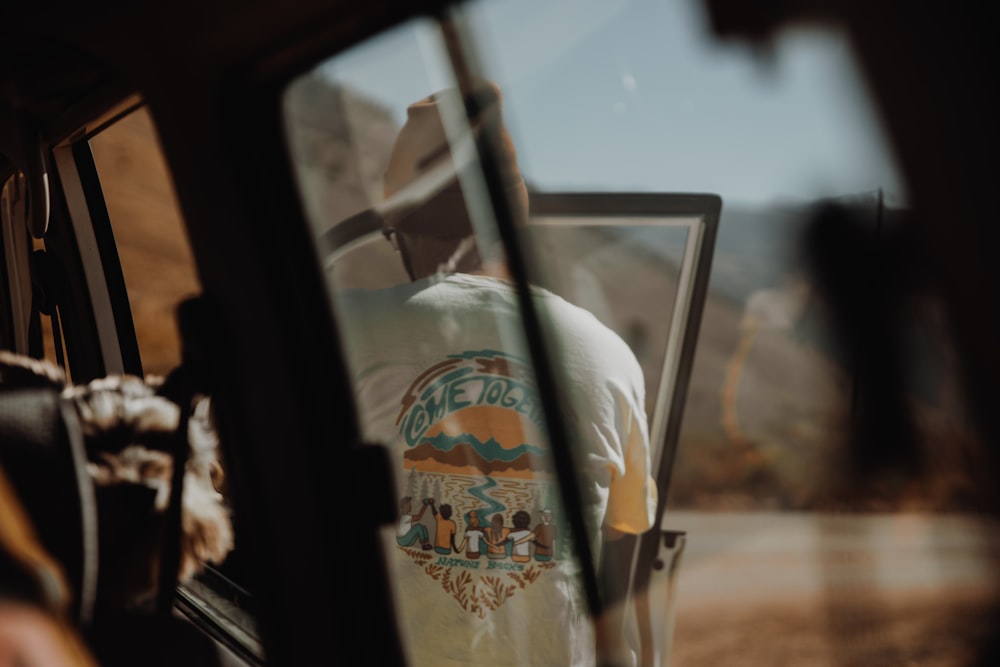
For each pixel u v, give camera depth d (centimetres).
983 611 88
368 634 114
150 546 109
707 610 518
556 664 143
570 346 147
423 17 99
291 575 114
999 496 76
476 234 149
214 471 128
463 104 123
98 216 166
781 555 524
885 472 83
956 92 66
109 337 175
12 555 84
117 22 102
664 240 176
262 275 108
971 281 68
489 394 147
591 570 140
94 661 96
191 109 104
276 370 110
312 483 112
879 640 98
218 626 132
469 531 147
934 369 75
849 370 83
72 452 98
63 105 146
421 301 149
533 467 145
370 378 151
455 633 146
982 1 65
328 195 125
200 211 107
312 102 111
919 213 69
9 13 105
